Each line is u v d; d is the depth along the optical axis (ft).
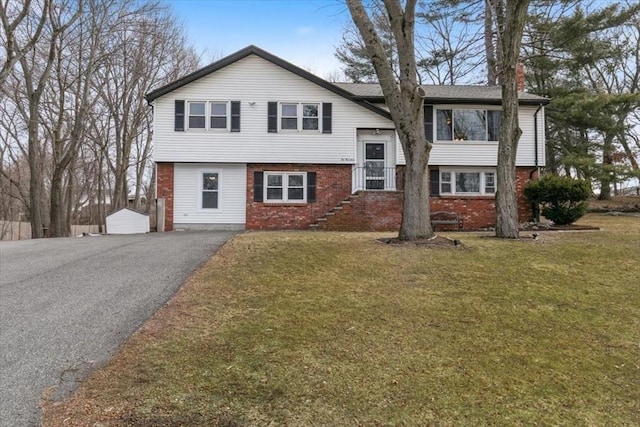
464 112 57.67
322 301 18.33
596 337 15.38
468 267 24.23
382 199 51.21
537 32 71.92
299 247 29.58
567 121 76.95
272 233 40.96
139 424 9.55
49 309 17.37
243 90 54.29
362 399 10.82
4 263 27.20
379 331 15.20
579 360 13.57
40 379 11.55
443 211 55.83
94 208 123.65
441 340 14.61
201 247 31.24
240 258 26.23
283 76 54.80
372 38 31.48
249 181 54.34
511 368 12.82
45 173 97.76
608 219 60.49
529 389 11.67
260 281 21.24
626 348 14.55
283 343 13.94
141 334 14.57
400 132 31.73
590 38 74.33
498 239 33.78
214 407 10.26
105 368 12.14
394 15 31.22
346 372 12.17
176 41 92.32
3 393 10.83
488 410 10.57
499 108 57.72
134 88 93.04
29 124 63.82
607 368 13.14
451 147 57.00
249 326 15.37
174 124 53.47
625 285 21.59
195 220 53.88
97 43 66.18
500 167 35.01
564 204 47.93
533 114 58.49
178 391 10.91
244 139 54.08
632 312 17.89
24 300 18.66
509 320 16.67
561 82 84.07
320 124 54.95
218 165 54.34
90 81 72.23
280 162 54.39
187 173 54.13
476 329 15.67
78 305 17.81
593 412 10.75
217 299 18.42
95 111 89.61
